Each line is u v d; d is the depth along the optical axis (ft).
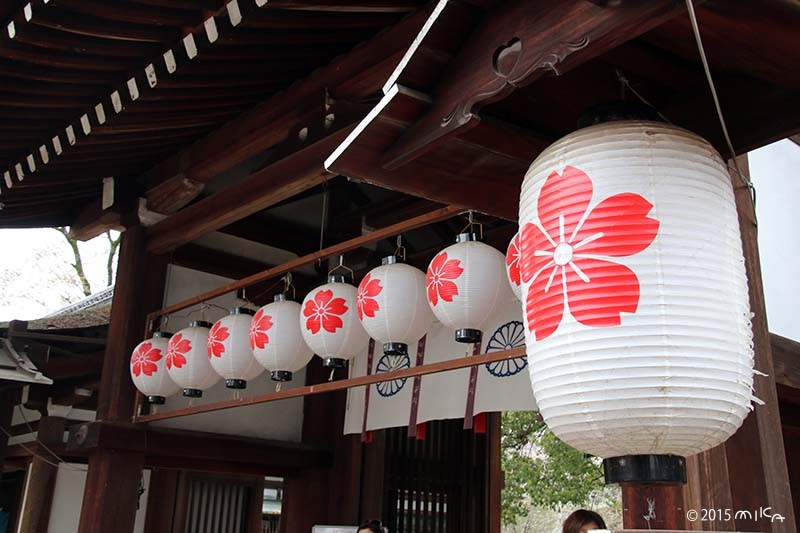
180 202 17.31
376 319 11.45
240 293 19.75
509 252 10.12
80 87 13.04
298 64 13.05
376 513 17.84
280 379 13.41
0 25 11.39
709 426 5.05
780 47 5.59
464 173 7.33
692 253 5.27
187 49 11.33
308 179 13.42
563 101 6.93
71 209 19.67
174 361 15.06
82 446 16.58
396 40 11.59
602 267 5.26
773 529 9.72
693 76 6.86
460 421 20.11
